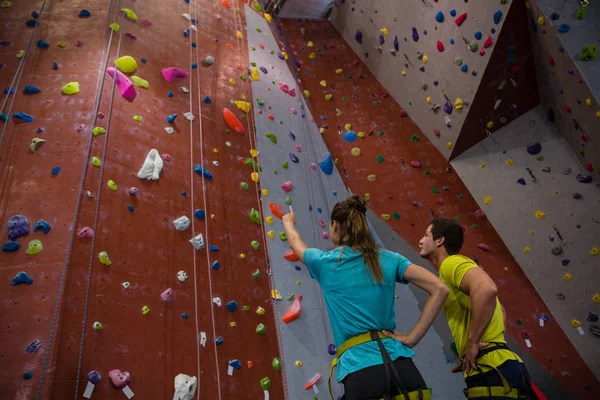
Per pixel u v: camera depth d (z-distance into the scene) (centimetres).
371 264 177
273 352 377
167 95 445
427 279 173
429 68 576
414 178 568
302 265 452
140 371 285
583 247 471
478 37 498
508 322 471
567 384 443
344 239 186
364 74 685
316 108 628
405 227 533
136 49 450
